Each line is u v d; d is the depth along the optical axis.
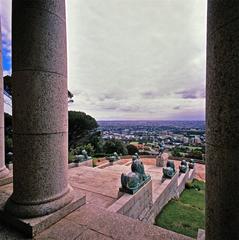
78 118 18.45
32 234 2.33
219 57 1.21
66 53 2.97
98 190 6.11
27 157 2.59
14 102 2.66
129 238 2.32
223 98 1.18
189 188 11.94
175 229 5.57
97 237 2.33
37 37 2.56
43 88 2.61
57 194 2.76
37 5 2.57
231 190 1.14
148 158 21.38
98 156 20.91
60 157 2.81
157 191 7.39
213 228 1.29
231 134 1.13
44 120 2.62
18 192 2.63
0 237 2.33
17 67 2.61
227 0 1.16
